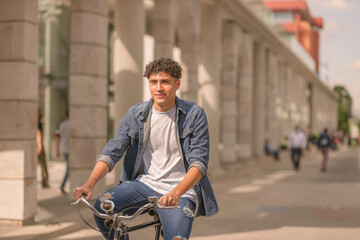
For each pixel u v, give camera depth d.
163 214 3.14
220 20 18.14
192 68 15.91
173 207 2.91
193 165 3.23
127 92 12.05
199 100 17.92
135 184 3.30
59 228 7.28
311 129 57.22
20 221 7.57
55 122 19.56
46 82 19.64
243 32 23.00
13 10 7.62
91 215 8.38
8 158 7.63
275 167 22.94
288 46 34.72
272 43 28.78
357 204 10.84
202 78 17.86
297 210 9.93
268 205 10.61
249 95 23.89
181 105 3.34
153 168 3.38
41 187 12.18
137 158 3.38
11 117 7.65
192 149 3.32
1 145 7.67
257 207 10.30
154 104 3.34
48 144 19.42
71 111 9.90
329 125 76.00
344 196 12.23
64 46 19.59
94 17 9.88
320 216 9.21
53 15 19.64
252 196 12.13
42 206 9.23
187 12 15.33
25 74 7.64
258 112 26.36
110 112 21.33
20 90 7.64
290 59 36.38
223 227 8.06
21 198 7.58
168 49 13.97
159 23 13.99
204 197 3.37
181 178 3.38
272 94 30.03
